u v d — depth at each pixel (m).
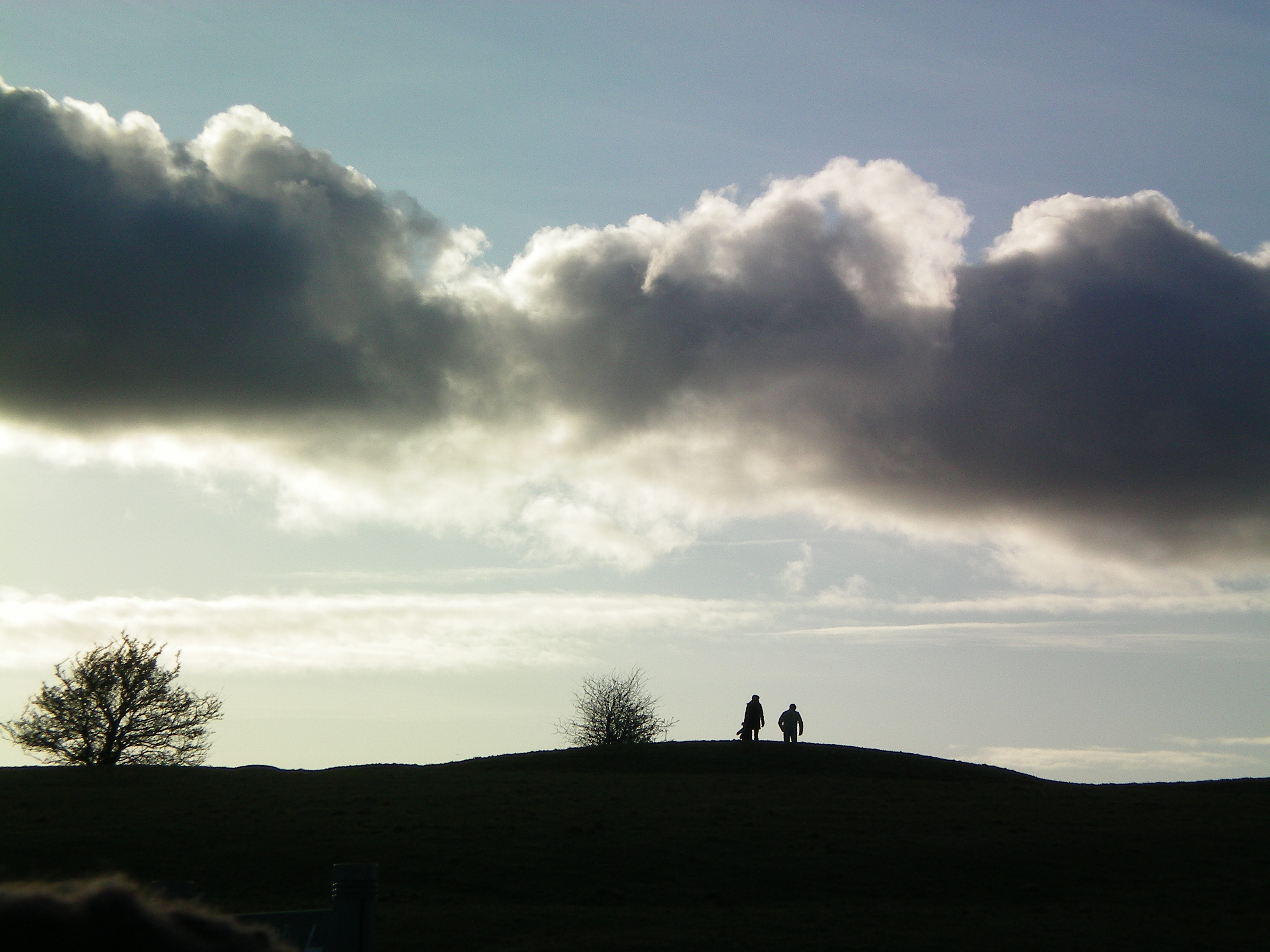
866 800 42.97
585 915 28.56
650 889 31.25
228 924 3.67
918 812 40.69
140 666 67.94
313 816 38.72
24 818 37.31
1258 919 28.36
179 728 67.88
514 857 34.06
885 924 27.95
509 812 39.78
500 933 26.75
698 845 35.62
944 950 25.44
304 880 31.20
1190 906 29.73
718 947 25.64
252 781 46.31
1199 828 38.31
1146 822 39.22
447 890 30.91
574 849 35.00
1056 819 39.72
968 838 36.91
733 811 40.41
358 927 11.95
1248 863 34.06
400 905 29.31
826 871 33.12
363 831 36.50
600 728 82.06
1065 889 31.62
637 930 27.19
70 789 43.59
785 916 28.70
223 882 30.75
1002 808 41.78
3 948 3.06
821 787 46.12
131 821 37.25
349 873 12.12
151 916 3.37
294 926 11.85
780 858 34.44
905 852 35.16
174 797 42.03
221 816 38.41
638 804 41.56
